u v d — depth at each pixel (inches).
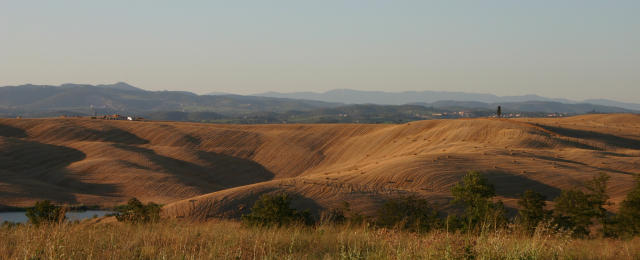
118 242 398.0
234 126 7628.0
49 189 4557.1
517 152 3907.5
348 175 3324.3
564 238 388.8
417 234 418.6
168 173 5339.6
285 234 472.4
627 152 4338.1
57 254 331.3
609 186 2812.5
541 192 2878.9
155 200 4416.8
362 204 2502.5
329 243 431.5
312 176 3395.7
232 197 2610.7
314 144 6643.7
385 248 383.2
